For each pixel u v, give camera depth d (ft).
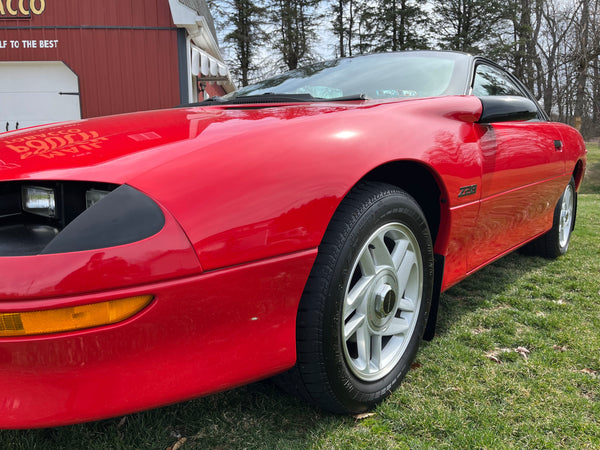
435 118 5.68
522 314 7.62
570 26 67.46
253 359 3.87
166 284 3.36
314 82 7.66
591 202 26.53
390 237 5.17
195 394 3.65
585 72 62.95
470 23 89.40
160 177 3.63
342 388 4.49
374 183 4.85
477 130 6.29
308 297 4.15
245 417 4.80
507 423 4.68
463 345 6.46
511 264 10.76
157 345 3.44
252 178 3.83
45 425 3.32
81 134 4.69
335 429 4.61
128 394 3.42
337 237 4.29
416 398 5.12
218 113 5.33
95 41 28.78
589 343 6.50
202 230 3.51
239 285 3.65
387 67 7.66
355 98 6.12
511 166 7.02
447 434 4.53
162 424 4.66
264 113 5.05
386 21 93.09
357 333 4.85
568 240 11.78
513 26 87.86
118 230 3.35
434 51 8.25
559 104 72.54
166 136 4.32
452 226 5.80
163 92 29.35
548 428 4.62
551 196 9.46
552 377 5.57
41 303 3.12
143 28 28.84
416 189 5.81
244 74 97.81
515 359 6.06
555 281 9.46
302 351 4.21
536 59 82.28
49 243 3.29
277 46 98.22
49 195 4.04
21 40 28.53
